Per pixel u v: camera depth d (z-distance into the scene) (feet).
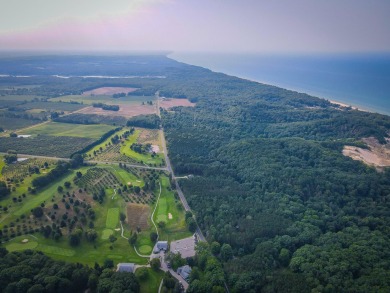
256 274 592.19
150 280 613.93
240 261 639.35
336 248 640.58
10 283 541.75
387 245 637.30
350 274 568.00
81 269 591.78
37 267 593.01
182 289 586.45
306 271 588.91
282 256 646.33
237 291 574.15
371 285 532.32
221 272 603.67
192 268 641.81
